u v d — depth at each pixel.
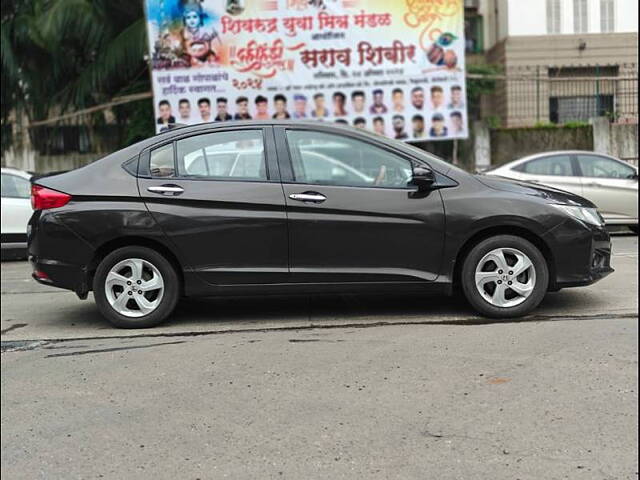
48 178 5.88
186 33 14.62
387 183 5.88
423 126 14.64
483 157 15.59
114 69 15.70
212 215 5.69
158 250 5.81
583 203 5.91
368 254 5.70
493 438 3.65
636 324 5.52
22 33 15.95
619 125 15.36
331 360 4.89
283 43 14.57
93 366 4.97
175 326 5.96
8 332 6.09
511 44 19.25
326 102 14.64
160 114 14.79
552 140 15.70
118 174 5.79
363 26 14.49
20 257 11.21
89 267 5.76
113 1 16.17
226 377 4.64
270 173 5.79
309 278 5.72
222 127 5.90
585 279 5.71
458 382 4.40
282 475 3.36
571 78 15.27
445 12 14.45
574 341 5.12
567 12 16.00
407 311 6.21
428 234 5.66
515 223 5.61
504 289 5.72
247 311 6.43
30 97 16.86
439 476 3.29
